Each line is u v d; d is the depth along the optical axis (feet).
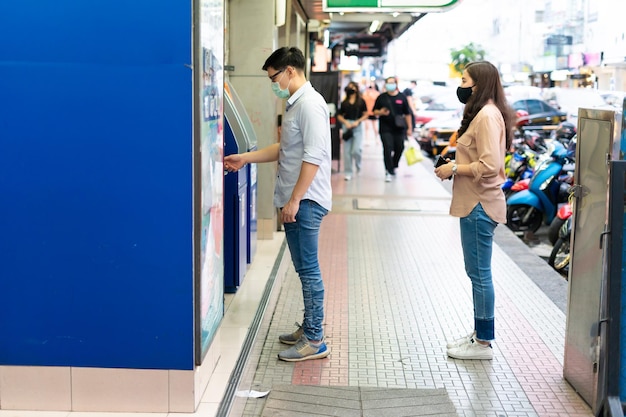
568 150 34.04
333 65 93.61
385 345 18.33
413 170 55.47
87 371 12.69
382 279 24.67
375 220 35.42
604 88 74.43
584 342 15.05
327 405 14.80
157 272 12.41
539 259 27.76
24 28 11.97
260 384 15.84
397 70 140.26
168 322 12.51
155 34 11.88
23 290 12.53
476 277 17.13
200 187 12.38
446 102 80.33
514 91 73.31
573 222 15.64
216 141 13.62
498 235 32.07
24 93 12.10
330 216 36.32
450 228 33.63
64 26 11.94
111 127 12.12
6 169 12.26
